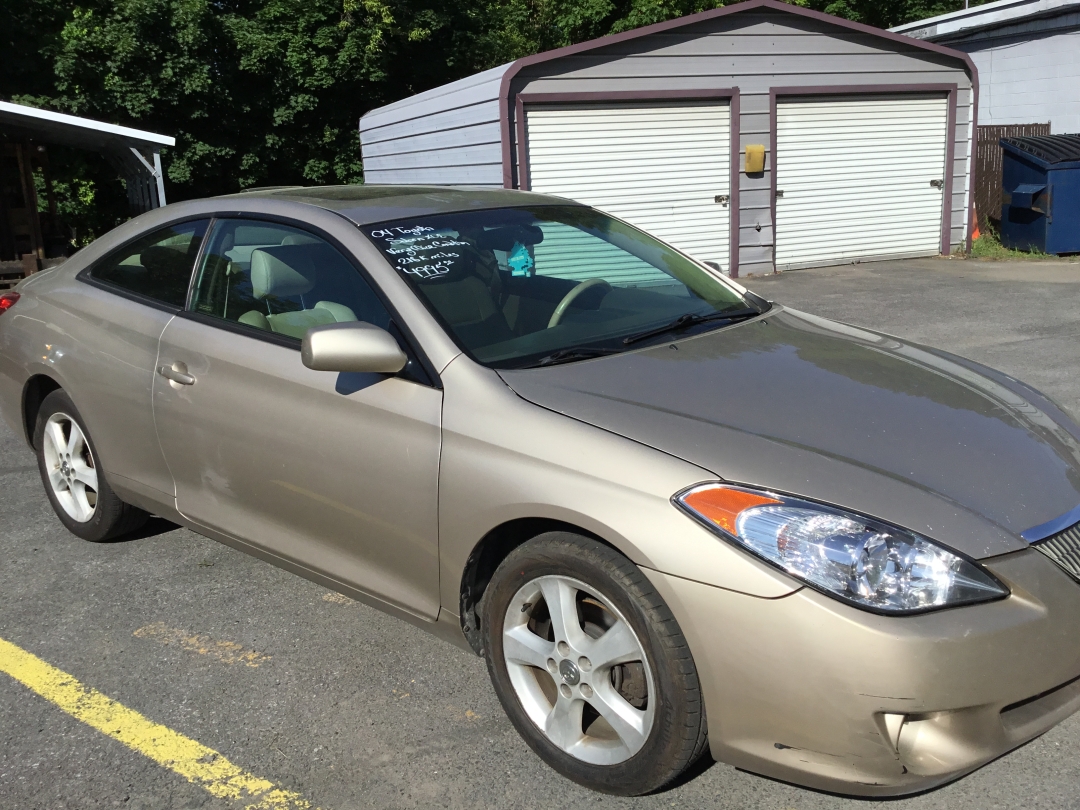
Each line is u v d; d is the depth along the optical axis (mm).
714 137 13047
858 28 13180
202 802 2625
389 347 2824
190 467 3623
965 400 2893
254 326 3424
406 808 2576
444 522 2781
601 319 3326
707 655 2268
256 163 22047
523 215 3680
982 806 2498
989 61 17172
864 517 2240
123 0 19906
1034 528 2352
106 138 14984
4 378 4504
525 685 2742
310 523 3229
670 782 2473
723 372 2910
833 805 2531
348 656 3379
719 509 2293
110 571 4117
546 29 29344
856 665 2115
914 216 14383
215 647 3459
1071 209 13445
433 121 13789
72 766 2795
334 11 21406
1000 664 2174
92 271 4195
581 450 2512
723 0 24188
